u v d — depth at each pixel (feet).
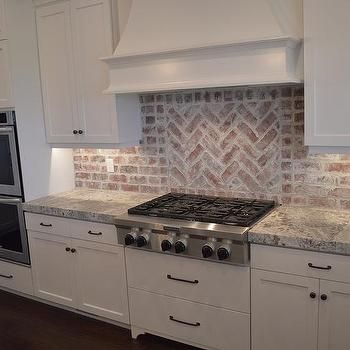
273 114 9.02
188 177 10.39
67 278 10.50
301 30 7.63
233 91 9.40
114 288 9.63
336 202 8.67
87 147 10.81
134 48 8.80
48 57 10.88
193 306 8.48
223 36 7.82
